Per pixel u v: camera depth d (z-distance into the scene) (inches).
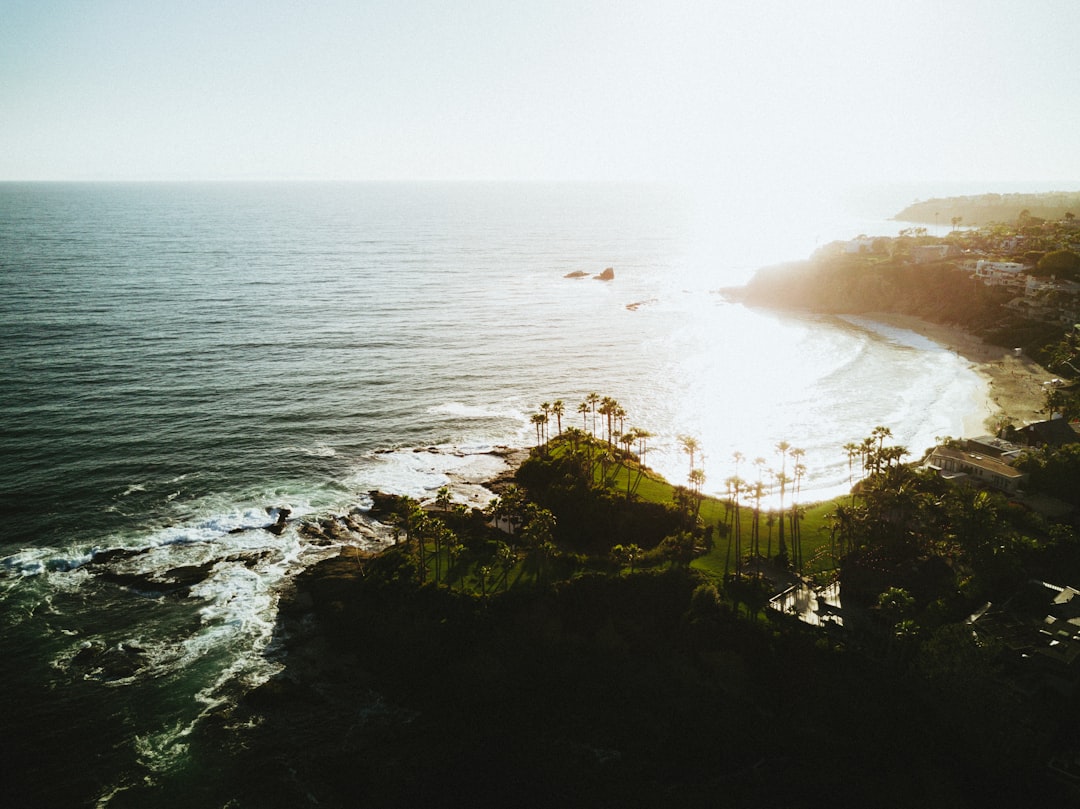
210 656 3277.6
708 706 2965.1
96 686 3078.2
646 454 5472.4
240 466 5017.2
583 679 3144.7
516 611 3289.9
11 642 3287.4
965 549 3533.5
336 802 2620.6
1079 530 3932.1
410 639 3307.1
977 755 2650.1
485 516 4183.1
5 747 2773.1
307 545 4092.0
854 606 3267.7
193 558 3927.2
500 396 6688.0
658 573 3417.8
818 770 2696.9
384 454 5324.8
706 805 2586.1
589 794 2647.6
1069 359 7258.9
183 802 2596.0
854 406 6491.1
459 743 2881.4
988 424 5836.6
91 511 4333.2
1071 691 2787.9
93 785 2642.7
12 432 5344.5
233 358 7431.1
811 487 4889.3
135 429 5531.5
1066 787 2532.0
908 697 2810.0
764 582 3427.7
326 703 3058.6
